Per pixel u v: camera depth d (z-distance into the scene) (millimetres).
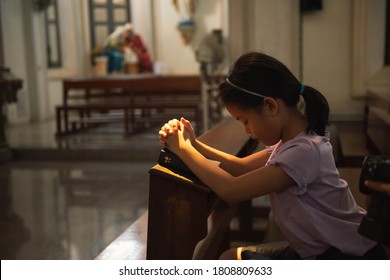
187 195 1592
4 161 7523
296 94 1605
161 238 1624
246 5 6910
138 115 10000
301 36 6551
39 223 4543
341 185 1640
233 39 7047
